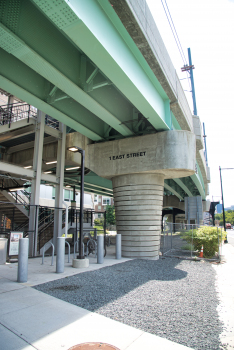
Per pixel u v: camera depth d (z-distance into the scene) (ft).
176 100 41.47
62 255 28.89
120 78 27.37
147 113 36.29
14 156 63.41
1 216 63.16
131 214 44.06
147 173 44.01
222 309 18.01
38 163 44.96
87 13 20.06
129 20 24.39
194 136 42.55
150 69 32.48
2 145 62.39
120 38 26.27
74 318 15.43
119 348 11.94
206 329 14.47
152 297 20.44
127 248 43.70
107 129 47.75
